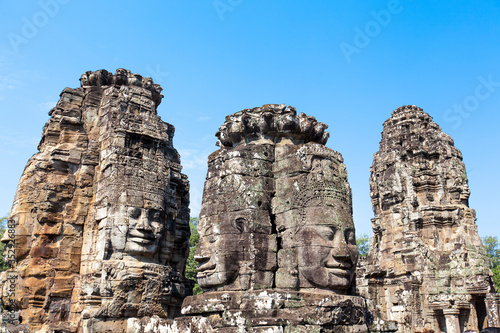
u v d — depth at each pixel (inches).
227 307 334.0
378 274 975.0
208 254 369.7
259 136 410.9
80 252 610.5
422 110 1133.7
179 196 731.4
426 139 1071.6
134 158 594.2
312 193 369.4
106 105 653.3
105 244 543.2
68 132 659.4
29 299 582.9
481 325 930.7
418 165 1048.8
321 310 324.5
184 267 711.7
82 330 522.9
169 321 381.7
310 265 349.7
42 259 599.2
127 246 549.6
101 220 570.9
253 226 363.6
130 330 451.8
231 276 353.7
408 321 898.1
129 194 567.5
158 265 560.1
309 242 354.6
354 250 370.3
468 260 934.4
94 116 673.0
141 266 544.1
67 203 622.5
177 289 597.0
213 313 343.3
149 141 624.7
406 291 921.5
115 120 617.0
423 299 921.5
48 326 553.9
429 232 981.2
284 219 374.0
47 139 668.7
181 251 711.1
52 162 632.4
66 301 587.8
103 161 607.8
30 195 641.0
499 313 866.1
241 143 418.9
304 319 318.7
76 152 644.1
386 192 1025.5
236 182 378.6
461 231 968.3
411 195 1005.2
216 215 377.1
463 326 898.1
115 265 527.2
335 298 335.6
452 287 924.6
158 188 598.2
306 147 385.4
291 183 378.6
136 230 559.5
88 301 533.6
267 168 393.1
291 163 385.7
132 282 530.3
